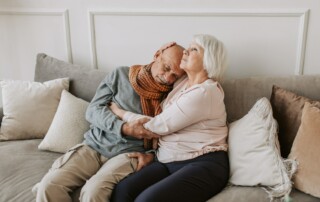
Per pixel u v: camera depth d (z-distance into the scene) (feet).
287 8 5.81
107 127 5.17
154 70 5.39
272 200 4.20
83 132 5.91
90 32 6.90
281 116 5.06
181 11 6.24
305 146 4.44
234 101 5.59
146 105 5.39
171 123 4.84
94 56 7.06
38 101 6.33
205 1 6.12
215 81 5.11
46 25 7.22
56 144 5.83
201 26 6.28
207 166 4.73
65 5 6.93
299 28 5.85
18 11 7.23
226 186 4.81
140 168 4.93
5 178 5.14
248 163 4.64
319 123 4.48
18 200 4.72
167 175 4.92
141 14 6.49
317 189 4.21
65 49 7.27
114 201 4.53
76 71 6.56
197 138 4.93
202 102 4.77
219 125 5.10
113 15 6.68
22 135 6.32
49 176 4.76
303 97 4.99
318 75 5.44
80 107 6.03
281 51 6.05
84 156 5.16
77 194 4.83
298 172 4.37
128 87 5.48
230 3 6.01
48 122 6.31
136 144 5.28
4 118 6.40
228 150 5.05
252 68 6.24
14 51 7.67
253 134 4.73
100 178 4.59
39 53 7.05
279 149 4.63
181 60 5.22
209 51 4.99
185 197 4.43
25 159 5.64
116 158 5.03
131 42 6.77
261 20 5.96
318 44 5.88
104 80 5.76
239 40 6.17
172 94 5.36
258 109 4.91
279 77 5.52
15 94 6.41
